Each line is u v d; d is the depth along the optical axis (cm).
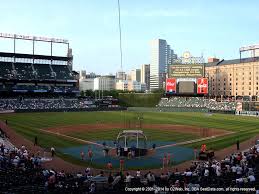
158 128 7619
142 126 7962
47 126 7794
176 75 13900
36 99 14288
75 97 16150
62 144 5469
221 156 4584
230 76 18300
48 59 16350
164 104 14450
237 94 17812
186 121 9219
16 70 15138
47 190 2392
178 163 4200
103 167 3956
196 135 6562
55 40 16525
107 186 2578
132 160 4356
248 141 5828
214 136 6444
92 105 14538
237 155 3744
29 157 3872
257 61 16700
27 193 2283
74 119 9556
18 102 13375
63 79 15838
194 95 14112
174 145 5453
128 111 13238
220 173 2903
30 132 6738
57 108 12800
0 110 11800
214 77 19350
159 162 4253
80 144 5484
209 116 10975
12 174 2817
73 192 2372
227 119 9912
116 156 4588
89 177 2942
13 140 5716
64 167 3922
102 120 9294
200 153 4419
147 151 4797
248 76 17150
